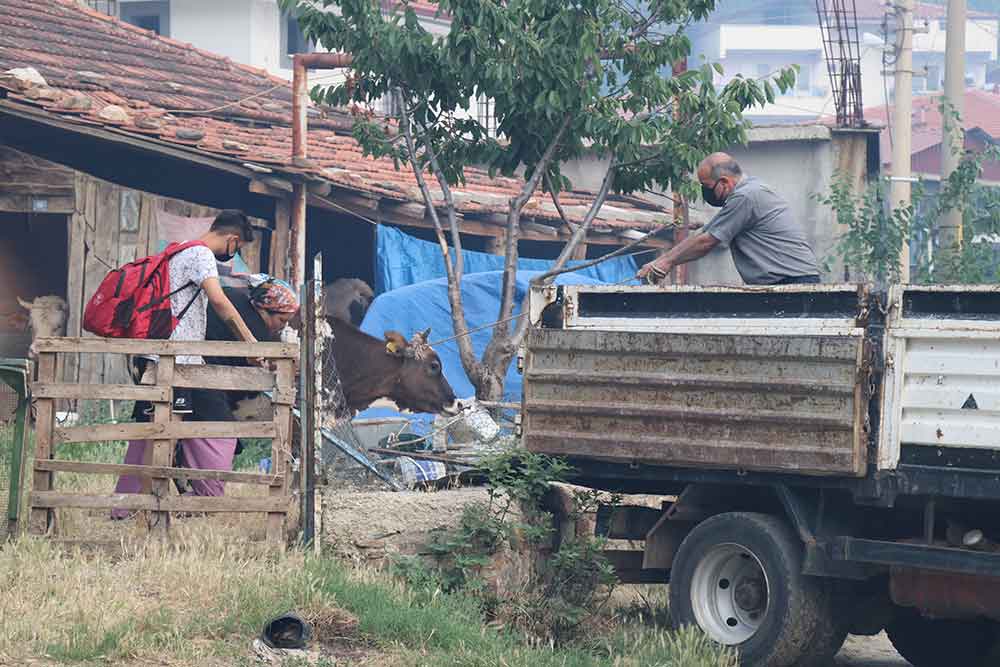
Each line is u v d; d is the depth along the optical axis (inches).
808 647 379.9
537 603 417.7
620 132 624.7
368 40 632.4
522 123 640.4
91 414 761.0
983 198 861.2
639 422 402.9
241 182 885.2
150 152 813.9
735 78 641.0
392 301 741.3
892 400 358.6
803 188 1043.9
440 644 369.1
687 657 372.5
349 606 381.4
